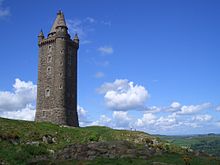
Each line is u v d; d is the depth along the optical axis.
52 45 103.69
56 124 91.12
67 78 102.12
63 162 57.56
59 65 101.06
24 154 61.88
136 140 83.81
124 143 71.94
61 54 101.75
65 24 105.00
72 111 102.62
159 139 87.62
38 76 104.69
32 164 56.62
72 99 103.44
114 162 56.38
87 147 67.94
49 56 103.50
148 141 84.31
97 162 56.53
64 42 102.75
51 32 105.62
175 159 61.75
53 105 99.25
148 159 60.75
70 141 78.06
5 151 61.66
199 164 58.06
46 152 67.19
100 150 65.94
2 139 68.19
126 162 56.38
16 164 55.81
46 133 78.00
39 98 102.81
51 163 56.56
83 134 83.50
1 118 81.88
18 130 75.50
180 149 80.38
